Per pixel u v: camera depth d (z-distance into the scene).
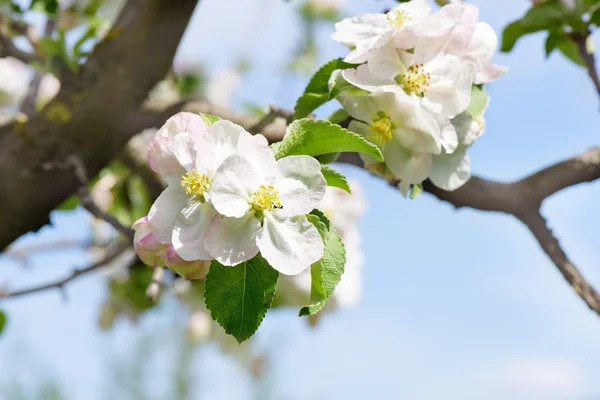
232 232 0.67
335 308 1.01
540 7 0.87
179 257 0.68
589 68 0.86
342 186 0.69
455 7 0.73
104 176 1.12
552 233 0.80
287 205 0.67
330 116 0.74
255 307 0.68
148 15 0.89
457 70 0.74
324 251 0.68
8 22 0.95
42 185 0.89
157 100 0.91
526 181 0.81
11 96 1.17
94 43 0.92
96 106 0.89
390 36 0.73
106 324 1.15
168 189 0.68
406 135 0.73
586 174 0.81
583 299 0.78
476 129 0.75
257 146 0.68
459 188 0.81
